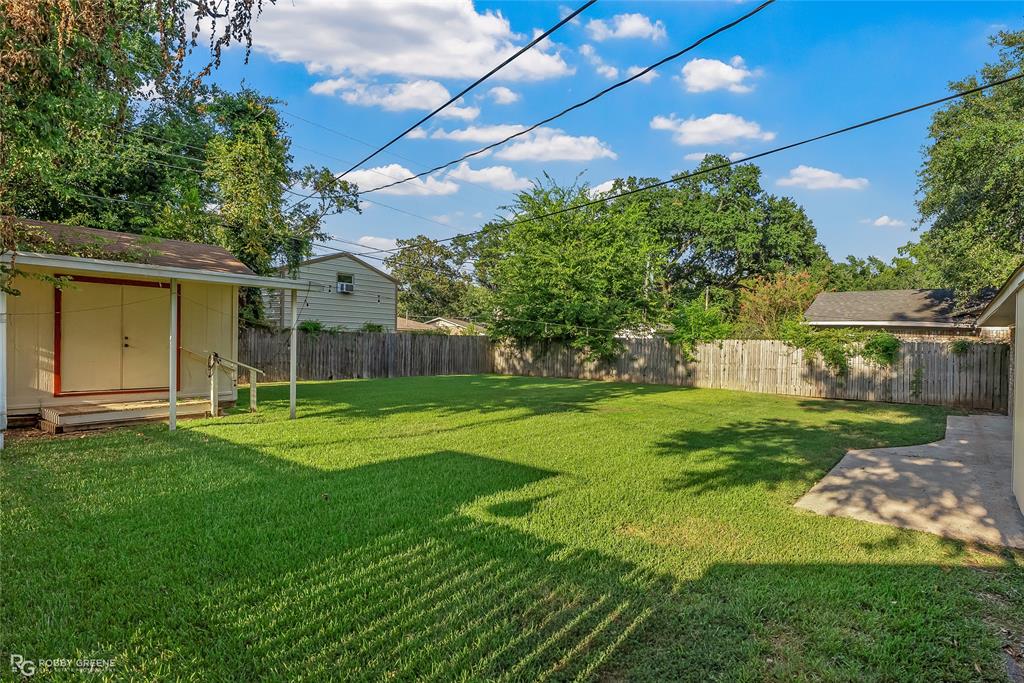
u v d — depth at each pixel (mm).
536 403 11188
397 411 9672
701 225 34344
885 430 8367
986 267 13461
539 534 3686
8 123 3166
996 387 11352
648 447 6770
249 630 2471
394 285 22781
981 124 12391
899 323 19797
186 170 14625
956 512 4262
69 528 3662
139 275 6895
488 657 2273
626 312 18922
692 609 2689
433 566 3154
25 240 5395
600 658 2279
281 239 15688
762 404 11742
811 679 2158
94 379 8344
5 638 2365
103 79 3311
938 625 2566
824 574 3113
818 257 36344
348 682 2113
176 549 3340
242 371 14719
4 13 2719
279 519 3896
